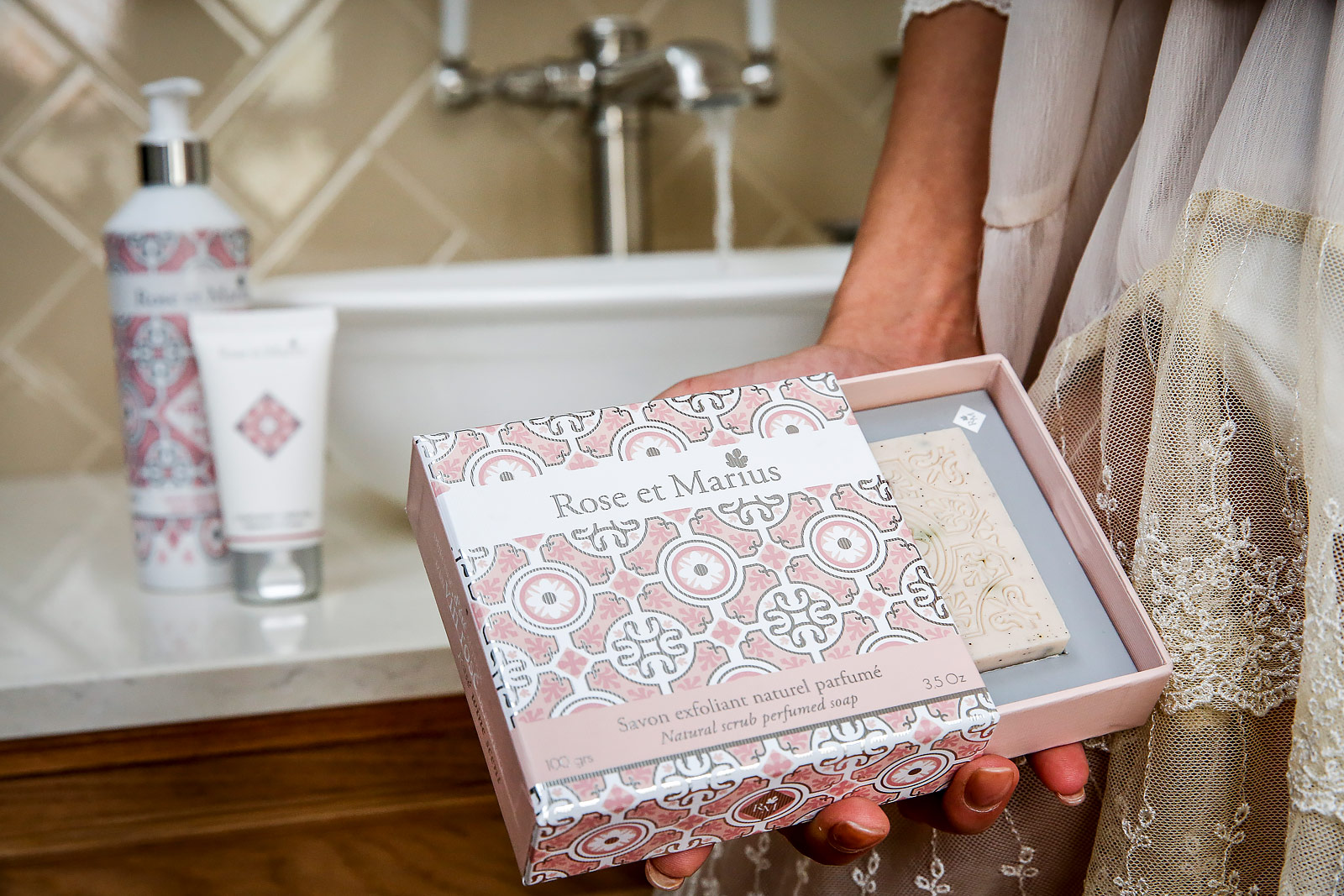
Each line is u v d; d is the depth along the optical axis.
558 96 0.93
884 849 0.43
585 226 1.03
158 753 0.48
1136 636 0.33
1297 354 0.34
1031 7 0.39
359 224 0.97
